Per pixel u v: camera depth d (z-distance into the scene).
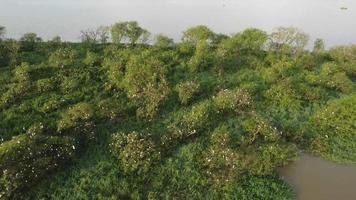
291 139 21.56
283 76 26.58
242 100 22.95
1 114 21.27
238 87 25.36
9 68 25.72
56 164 17.67
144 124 21.41
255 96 24.67
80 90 23.89
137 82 23.77
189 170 18.36
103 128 20.70
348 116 23.06
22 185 16.41
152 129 21.00
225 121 22.09
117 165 18.31
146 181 17.67
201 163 18.84
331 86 26.69
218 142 20.03
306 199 17.89
